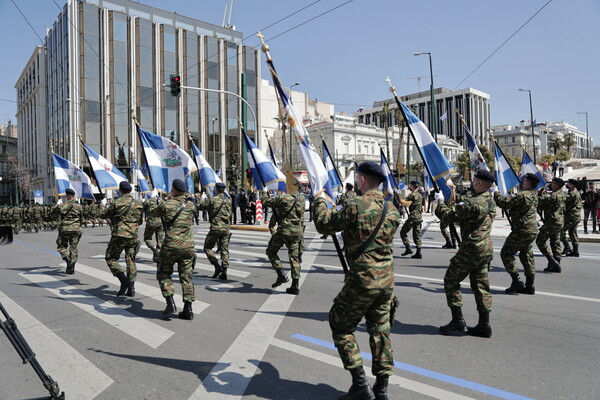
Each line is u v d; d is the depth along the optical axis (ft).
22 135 223.71
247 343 15.30
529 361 13.39
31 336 16.31
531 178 21.15
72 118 135.95
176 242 17.97
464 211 15.35
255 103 175.73
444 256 34.58
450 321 17.19
